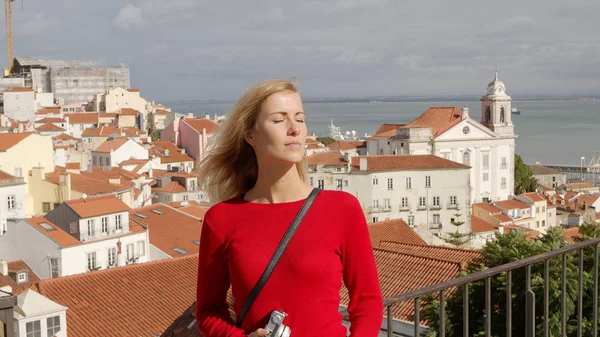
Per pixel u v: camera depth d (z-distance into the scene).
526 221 99.12
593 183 172.00
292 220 3.81
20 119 154.75
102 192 75.25
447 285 5.16
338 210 3.84
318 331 3.67
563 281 6.43
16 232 50.59
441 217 89.25
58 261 48.62
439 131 117.88
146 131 167.62
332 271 3.73
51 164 85.94
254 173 4.43
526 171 135.25
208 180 4.43
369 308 3.85
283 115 3.91
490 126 123.38
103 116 164.00
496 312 20.31
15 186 70.44
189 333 23.83
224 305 4.10
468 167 89.44
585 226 25.62
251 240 3.81
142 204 86.50
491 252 24.14
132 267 34.94
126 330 29.91
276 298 3.70
